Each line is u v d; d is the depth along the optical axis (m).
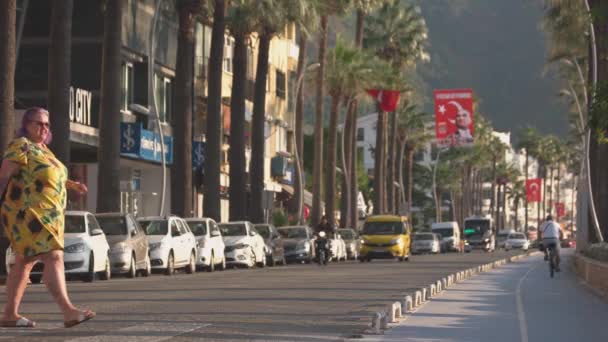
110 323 40.00
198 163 157.62
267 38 146.00
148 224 98.62
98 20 132.38
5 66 82.94
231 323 41.88
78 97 118.31
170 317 43.81
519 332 42.28
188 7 124.38
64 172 33.47
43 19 132.12
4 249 83.69
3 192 32.31
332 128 190.50
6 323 35.69
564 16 131.50
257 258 122.12
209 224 111.25
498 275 101.81
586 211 128.00
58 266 33.44
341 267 123.00
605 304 60.66
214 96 131.00
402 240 154.50
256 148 147.50
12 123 83.56
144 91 143.62
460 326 44.09
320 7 164.38
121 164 147.75
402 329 41.84
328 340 36.38
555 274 105.69
